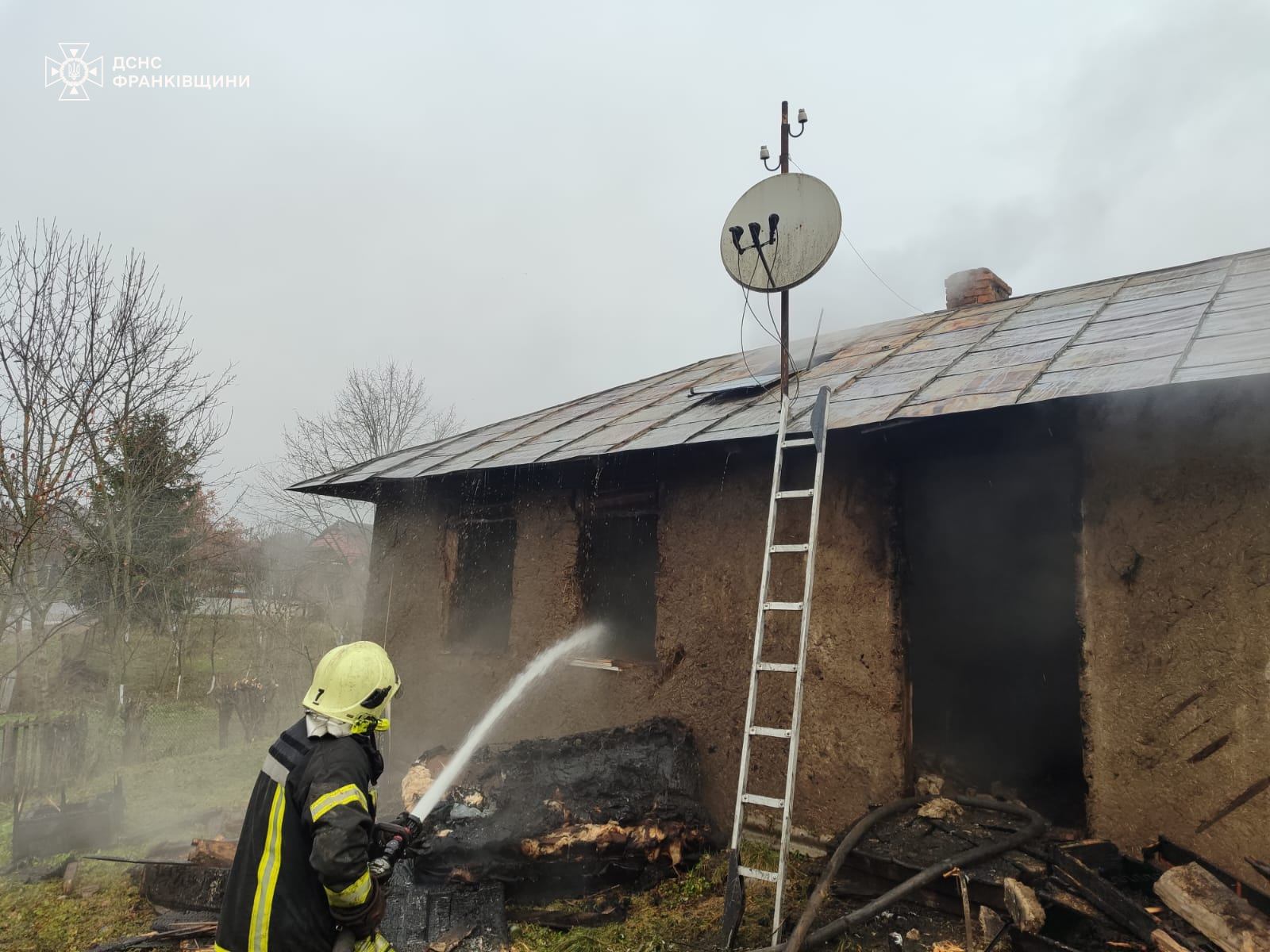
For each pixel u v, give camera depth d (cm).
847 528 545
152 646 1855
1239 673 397
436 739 802
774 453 593
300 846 229
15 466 1020
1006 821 457
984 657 813
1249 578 399
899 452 537
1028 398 438
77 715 972
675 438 607
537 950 428
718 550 616
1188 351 435
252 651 1703
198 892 493
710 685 603
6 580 1029
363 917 229
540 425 896
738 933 427
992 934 375
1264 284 560
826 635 545
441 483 856
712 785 587
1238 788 391
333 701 243
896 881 423
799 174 528
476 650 813
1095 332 555
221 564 1820
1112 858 398
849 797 519
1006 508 822
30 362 1023
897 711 507
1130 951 335
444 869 467
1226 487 411
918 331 759
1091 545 451
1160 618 424
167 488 1324
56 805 680
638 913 470
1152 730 420
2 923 492
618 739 579
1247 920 317
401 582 880
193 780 894
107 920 492
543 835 479
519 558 765
